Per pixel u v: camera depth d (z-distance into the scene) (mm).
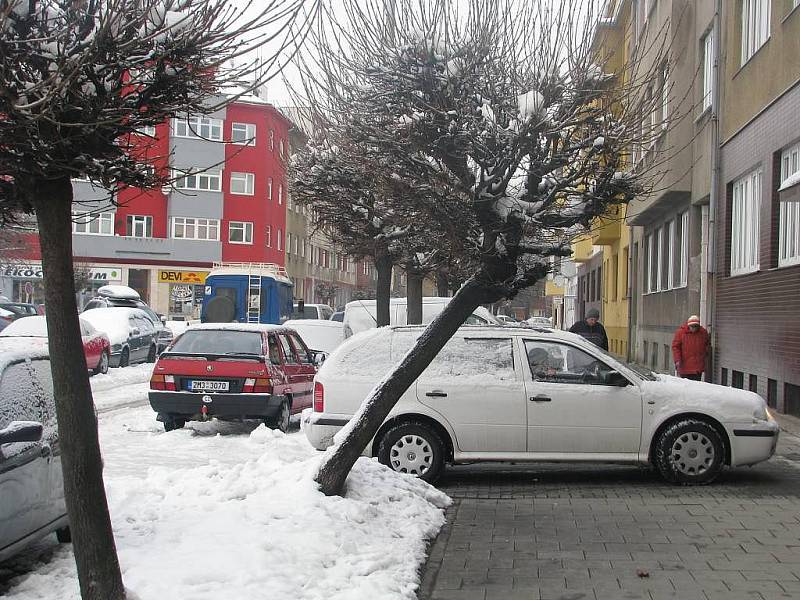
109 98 4605
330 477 8008
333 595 5773
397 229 14102
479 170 8227
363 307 22469
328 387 11062
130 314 29984
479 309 18203
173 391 14133
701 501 9531
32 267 57031
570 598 6246
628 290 34094
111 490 8344
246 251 63688
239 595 5465
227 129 60781
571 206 8547
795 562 7086
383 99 8133
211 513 7430
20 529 6047
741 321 18391
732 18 19125
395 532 7559
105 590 4887
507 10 8289
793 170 15617
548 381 10648
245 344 14703
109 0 4305
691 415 10539
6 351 6629
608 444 10492
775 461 12164
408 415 10656
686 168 22609
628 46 9641
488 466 12188
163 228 63219
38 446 6379
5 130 4316
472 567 7043
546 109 7996
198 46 4742
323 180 13602
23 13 4355
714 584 6516
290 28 5031
